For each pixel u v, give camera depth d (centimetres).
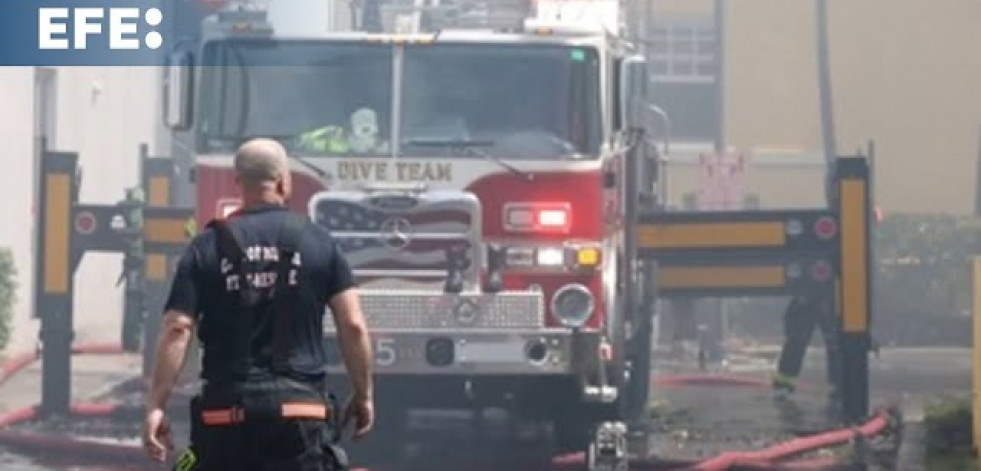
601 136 5072
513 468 5134
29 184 8100
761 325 11369
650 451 5444
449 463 5256
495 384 5184
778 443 5559
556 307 5019
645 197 6384
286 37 5091
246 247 2872
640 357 6397
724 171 9375
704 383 7900
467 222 5009
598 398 5031
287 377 2858
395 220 5012
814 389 7594
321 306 2905
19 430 5644
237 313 2858
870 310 6047
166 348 2864
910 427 6084
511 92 5069
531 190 5041
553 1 5184
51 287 5947
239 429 2831
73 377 7306
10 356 7650
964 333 10956
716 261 6238
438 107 5075
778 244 6162
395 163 5047
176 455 4859
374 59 5084
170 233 6094
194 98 5119
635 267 6069
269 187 2947
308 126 5072
